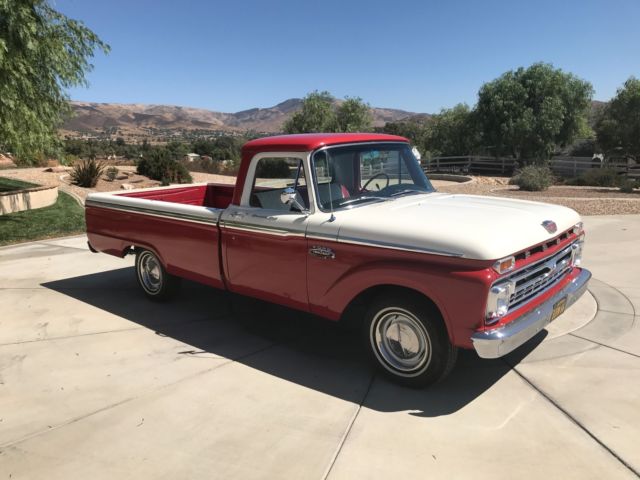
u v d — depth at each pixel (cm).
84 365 459
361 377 425
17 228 1152
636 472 295
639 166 2645
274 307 605
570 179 2303
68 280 734
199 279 544
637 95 3044
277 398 394
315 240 425
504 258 347
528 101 3431
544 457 311
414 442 331
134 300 638
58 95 1177
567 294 420
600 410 360
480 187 2092
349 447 329
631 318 529
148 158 2420
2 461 325
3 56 960
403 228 381
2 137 1073
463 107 3988
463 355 459
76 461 323
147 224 586
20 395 408
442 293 355
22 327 554
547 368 426
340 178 452
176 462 320
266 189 471
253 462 317
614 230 977
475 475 297
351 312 485
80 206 1508
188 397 398
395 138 516
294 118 4428
